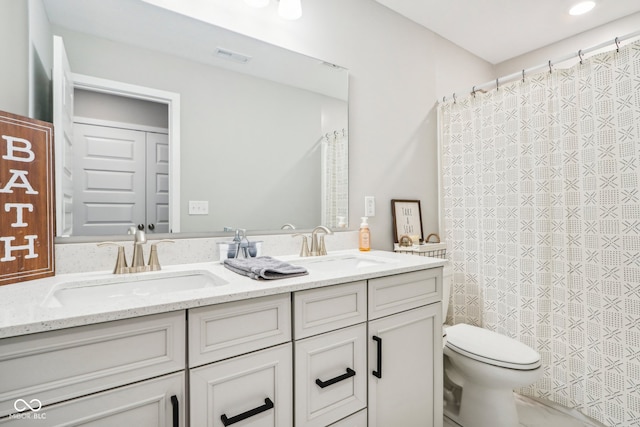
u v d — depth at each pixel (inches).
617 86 59.8
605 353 61.1
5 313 25.4
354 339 42.6
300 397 37.3
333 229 67.6
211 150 53.4
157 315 28.9
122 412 27.3
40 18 41.0
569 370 65.7
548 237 68.4
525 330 70.5
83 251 42.5
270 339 35.3
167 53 49.8
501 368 53.3
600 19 83.0
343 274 41.8
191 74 51.8
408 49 82.4
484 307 78.3
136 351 27.9
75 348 25.5
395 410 47.6
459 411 62.3
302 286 37.1
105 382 26.5
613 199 60.4
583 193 64.3
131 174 46.6
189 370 30.3
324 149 66.3
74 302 36.2
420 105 85.2
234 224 55.6
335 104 67.8
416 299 50.9
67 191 42.0
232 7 55.6
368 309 44.3
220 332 32.1
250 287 34.5
